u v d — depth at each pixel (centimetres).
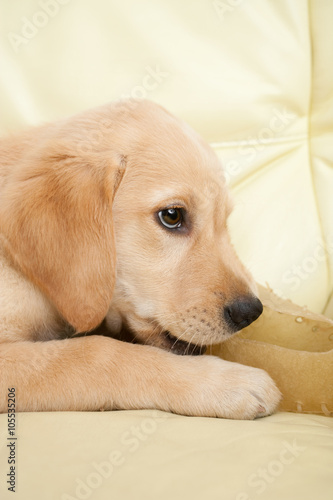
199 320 78
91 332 83
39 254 76
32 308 79
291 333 77
